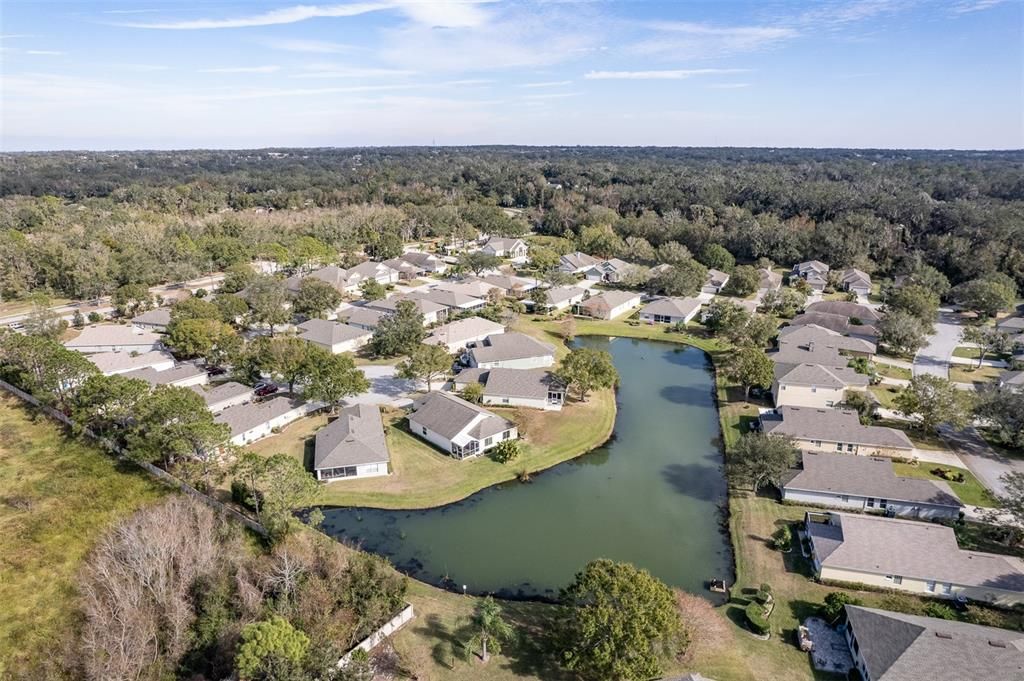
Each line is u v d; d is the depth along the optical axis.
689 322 111.00
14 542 46.44
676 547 50.25
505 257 166.75
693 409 76.62
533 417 70.88
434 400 68.38
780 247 150.25
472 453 62.50
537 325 108.50
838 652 38.53
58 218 170.75
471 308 114.12
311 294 105.25
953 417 62.81
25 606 40.38
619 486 59.28
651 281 130.00
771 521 52.16
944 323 108.81
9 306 114.50
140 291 107.44
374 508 54.69
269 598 39.50
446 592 44.38
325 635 36.88
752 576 45.62
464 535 51.44
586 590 37.16
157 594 37.62
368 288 119.94
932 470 58.66
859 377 76.06
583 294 127.38
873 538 45.19
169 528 41.06
